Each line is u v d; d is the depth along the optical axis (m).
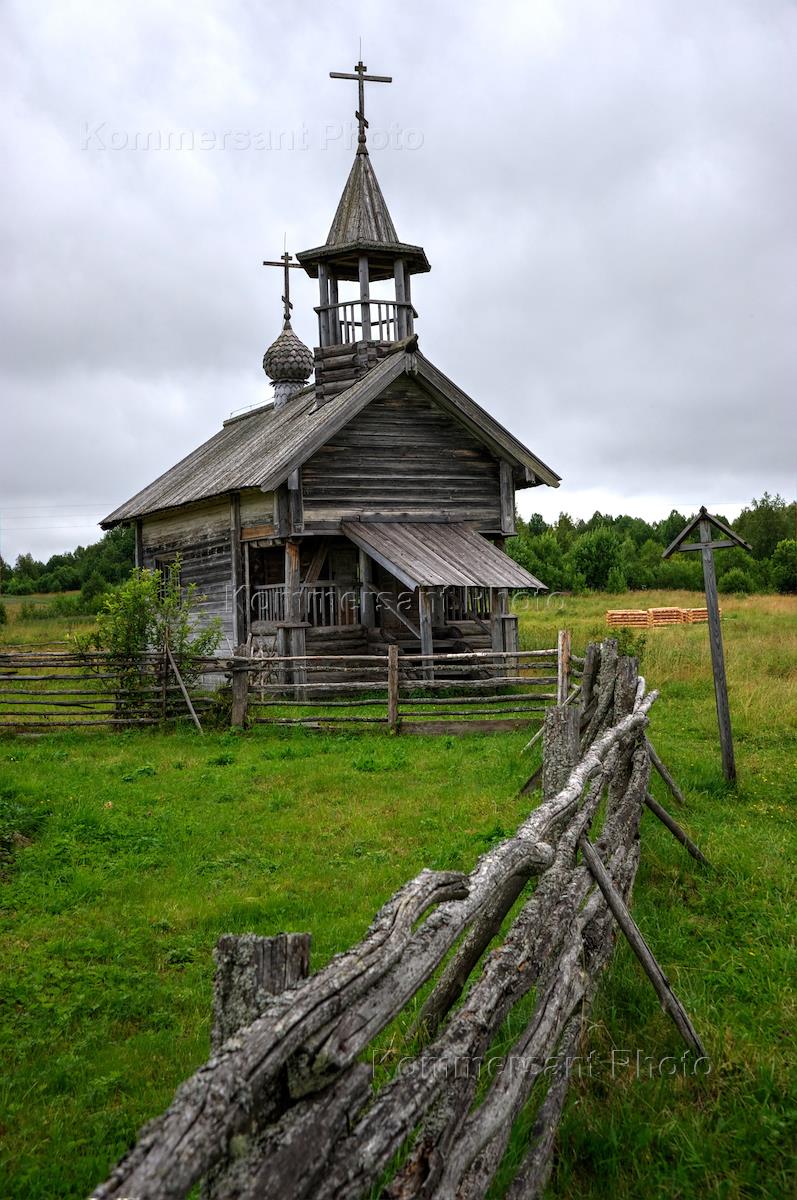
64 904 7.75
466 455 23.12
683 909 7.22
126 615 16.97
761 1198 4.05
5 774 12.76
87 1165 4.33
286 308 31.47
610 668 9.53
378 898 7.62
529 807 10.20
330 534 21.47
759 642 24.08
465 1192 3.21
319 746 14.51
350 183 24.03
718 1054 5.09
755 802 10.40
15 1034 5.56
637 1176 4.14
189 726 16.44
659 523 91.81
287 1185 2.44
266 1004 2.77
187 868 8.66
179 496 24.95
